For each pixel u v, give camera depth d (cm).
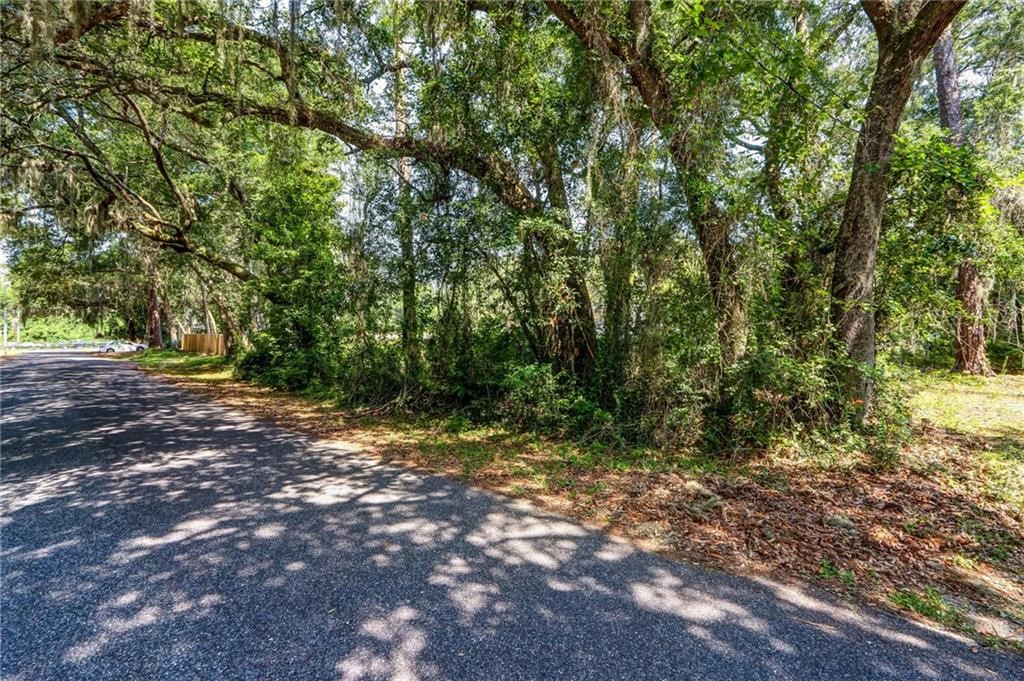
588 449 639
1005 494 464
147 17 693
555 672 221
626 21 688
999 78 1219
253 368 1484
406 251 862
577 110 755
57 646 236
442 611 269
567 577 310
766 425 611
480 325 852
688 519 413
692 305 656
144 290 3109
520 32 781
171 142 1120
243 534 373
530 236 753
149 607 271
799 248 658
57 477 518
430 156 827
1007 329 1338
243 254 1523
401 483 506
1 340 4128
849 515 421
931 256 671
